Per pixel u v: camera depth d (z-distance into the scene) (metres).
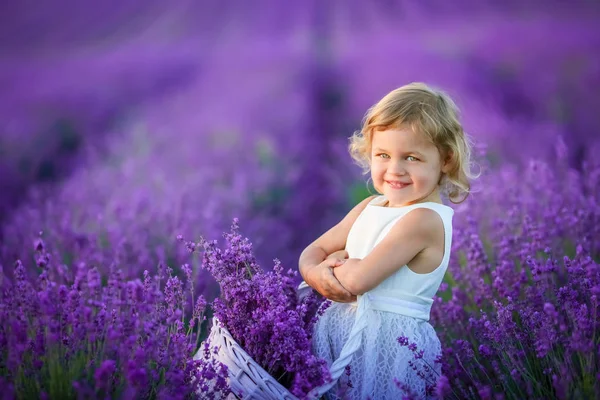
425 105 2.87
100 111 10.65
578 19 13.55
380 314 2.90
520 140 7.86
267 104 10.22
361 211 3.26
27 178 7.65
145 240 4.86
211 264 2.89
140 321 2.67
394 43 13.12
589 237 4.17
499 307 3.03
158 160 7.88
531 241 4.14
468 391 2.98
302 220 6.71
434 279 2.92
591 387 2.53
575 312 2.89
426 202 2.96
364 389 2.83
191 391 2.57
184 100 10.98
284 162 8.18
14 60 13.59
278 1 14.84
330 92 10.80
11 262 4.50
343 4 14.56
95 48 14.66
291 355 2.67
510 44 11.95
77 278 2.95
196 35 15.24
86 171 6.86
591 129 8.48
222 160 8.26
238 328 2.85
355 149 3.42
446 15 14.38
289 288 3.02
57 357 2.46
